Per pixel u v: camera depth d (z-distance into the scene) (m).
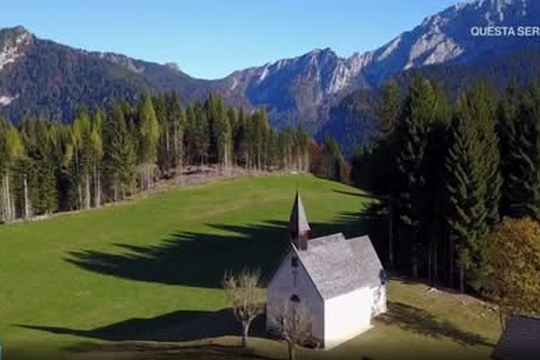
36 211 140.88
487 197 79.50
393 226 89.88
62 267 99.00
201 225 125.00
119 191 149.88
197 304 80.12
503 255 64.88
